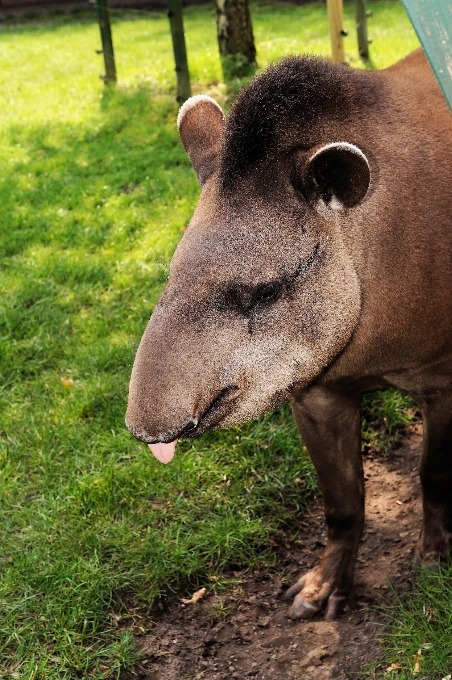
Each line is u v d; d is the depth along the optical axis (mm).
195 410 2250
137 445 4215
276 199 2357
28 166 8344
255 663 3115
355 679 2951
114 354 4953
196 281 2289
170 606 3434
